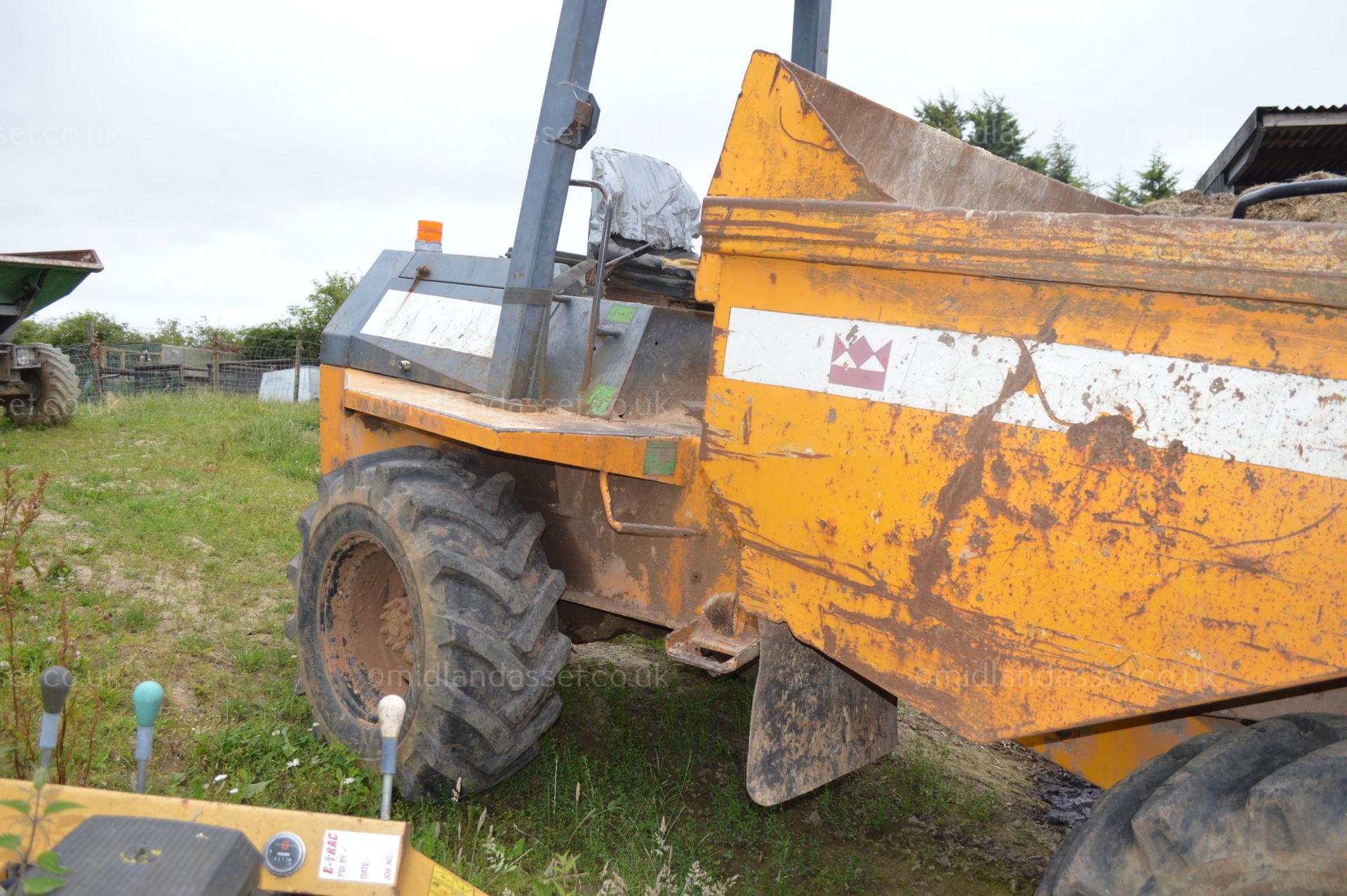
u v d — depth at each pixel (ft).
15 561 15.28
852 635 8.61
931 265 7.97
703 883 10.74
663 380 12.08
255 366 73.20
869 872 11.88
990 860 12.48
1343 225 6.21
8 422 33.99
